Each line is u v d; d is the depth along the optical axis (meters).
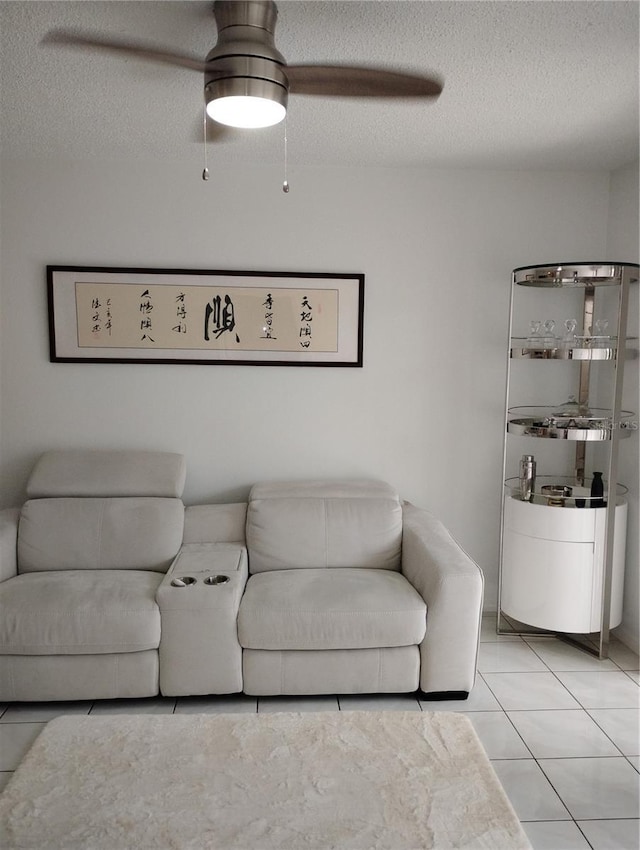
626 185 3.46
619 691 2.93
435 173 3.59
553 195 3.63
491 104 2.63
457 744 2.47
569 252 3.66
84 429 3.59
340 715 2.67
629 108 2.66
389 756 2.39
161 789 2.20
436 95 2.03
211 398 3.63
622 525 3.25
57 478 3.34
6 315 3.50
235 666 2.73
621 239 3.51
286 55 2.23
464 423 3.74
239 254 3.56
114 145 3.21
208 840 1.97
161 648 2.71
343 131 2.97
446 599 2.75
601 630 3.22
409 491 3.77
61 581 2.92
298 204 3.56
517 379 3.72
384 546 3.29
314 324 3.61
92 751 2.41
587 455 3.82
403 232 3.61
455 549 2.97
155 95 2.57
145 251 3.53
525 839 1.99
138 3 1.91
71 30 1.69
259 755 2.40
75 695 2.70
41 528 3.21
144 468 3.41
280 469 3.70
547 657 3.26
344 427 3.70
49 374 3.55
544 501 3.31
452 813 2.10
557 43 2.12
